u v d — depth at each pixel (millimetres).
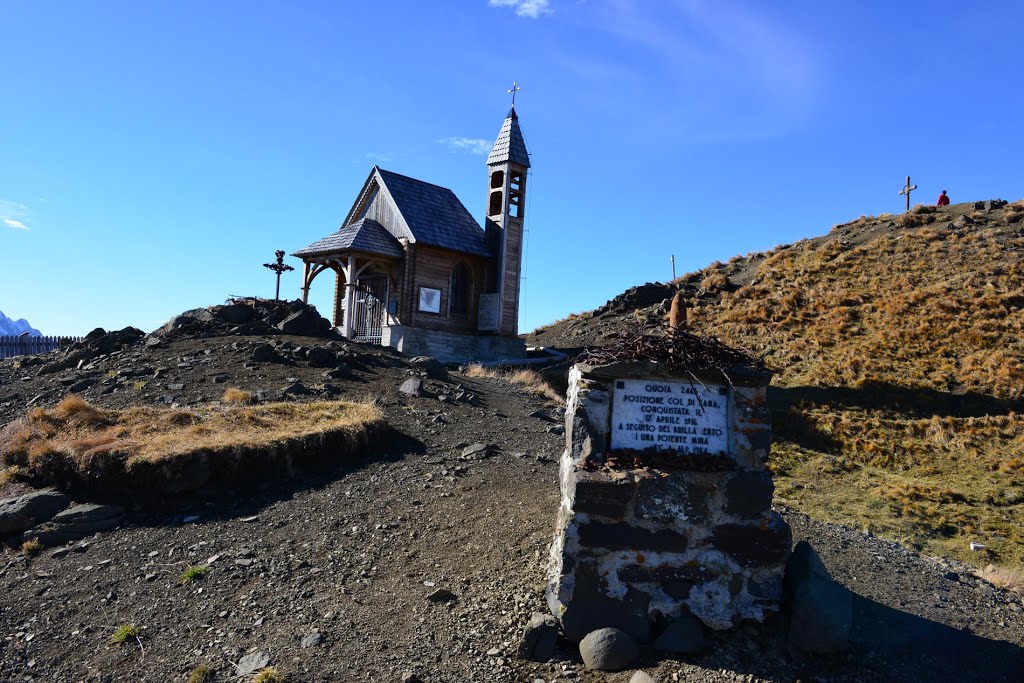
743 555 7199
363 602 7902
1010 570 12969
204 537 9594
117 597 8203
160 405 14984
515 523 9680
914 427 22375
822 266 39500
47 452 10969
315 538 9531
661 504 7207
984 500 17438
